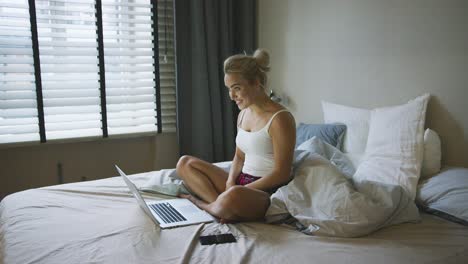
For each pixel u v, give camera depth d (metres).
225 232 1.60
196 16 3.12
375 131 2.13
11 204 1.87
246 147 1.97
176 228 1.63
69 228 1.60
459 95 1.97
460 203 1.64
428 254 1.38
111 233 1.55
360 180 1.79
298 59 2.97
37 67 2.85
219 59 3.33
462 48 1.94
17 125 2.88
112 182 2.21
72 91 3.01
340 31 2.59
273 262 1.33
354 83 2.53
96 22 3.00
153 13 3.19
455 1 1.94
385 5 2.29
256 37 3.43
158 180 2.19
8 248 1.46
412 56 2.17
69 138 3.03
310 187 1.75
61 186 2.12
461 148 1.98
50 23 2.88
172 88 3.39
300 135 2.57
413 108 2.02
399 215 1.64
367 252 1.40
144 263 1.33
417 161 1.89
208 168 2.08
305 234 1.58
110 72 3.14
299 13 2.92
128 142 3.35
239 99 1.90
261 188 1.82
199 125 3.25
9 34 2.76
